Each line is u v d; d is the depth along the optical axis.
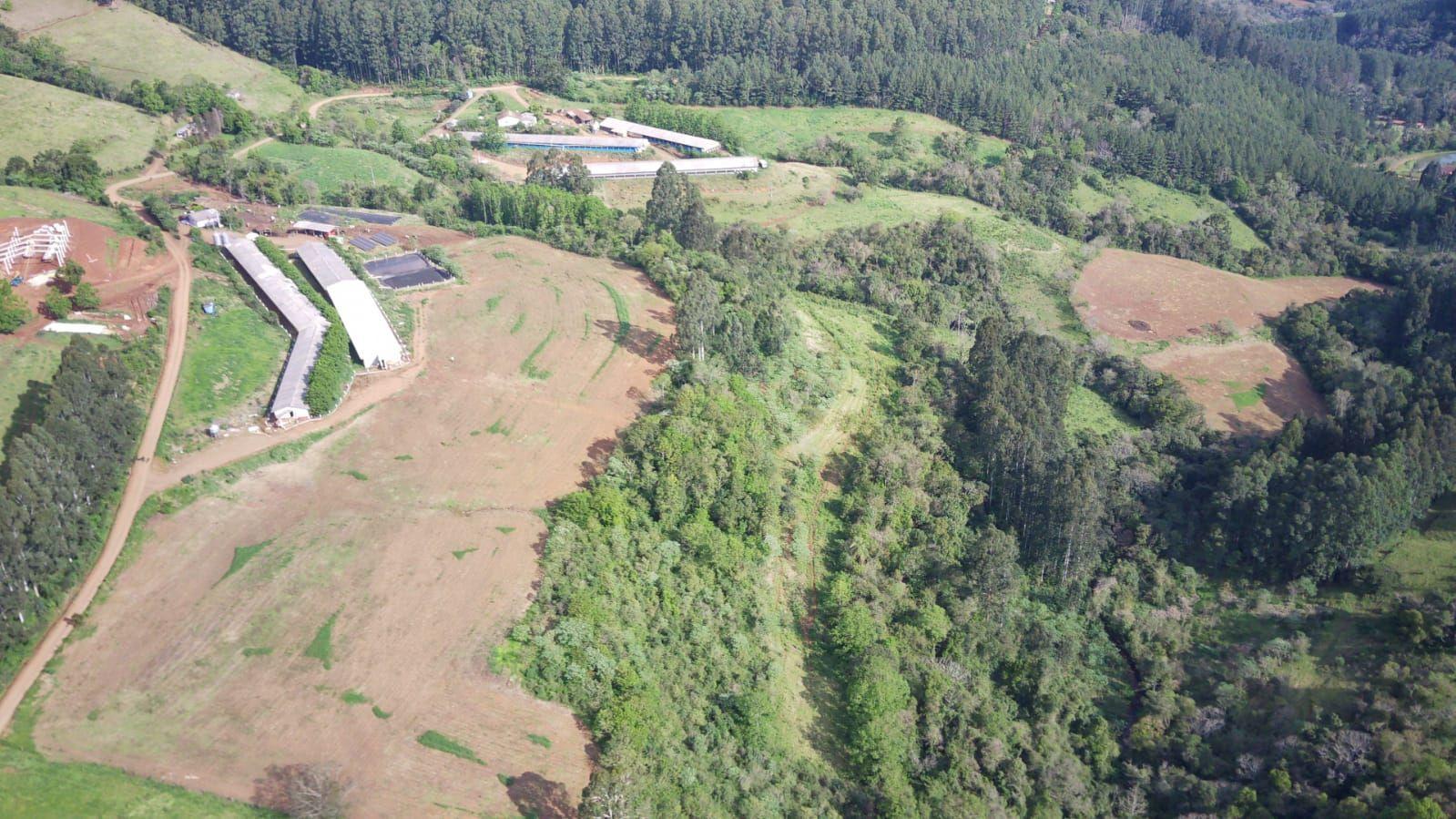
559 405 148.25
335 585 109.50
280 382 146.38
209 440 133.00
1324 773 107.19
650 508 127.44
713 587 120.00
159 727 92.19
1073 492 133.25
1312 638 126.50
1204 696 122.75
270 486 125.88
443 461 133.12
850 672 115.94
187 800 85.75
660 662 107.88
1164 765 113.50
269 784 87.81
